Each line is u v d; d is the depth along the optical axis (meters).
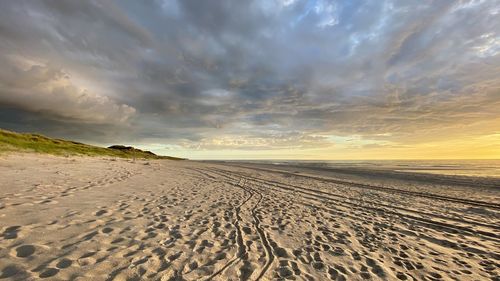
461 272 5.40
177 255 5.25
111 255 4.92
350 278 4.88
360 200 13.19
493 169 47.69
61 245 5.11
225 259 5.30
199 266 4.89
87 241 5.42
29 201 8.01
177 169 30.27
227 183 17.69
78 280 3.96
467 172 37.22
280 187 16.88
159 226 6.90
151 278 4.28
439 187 19.16
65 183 12.08
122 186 12.84
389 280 4.89
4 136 37.44
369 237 7.39
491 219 10.02
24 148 33.09
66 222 6.43
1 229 5.56
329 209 10.80
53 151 37.88
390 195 15.10
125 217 7.38
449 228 8.69
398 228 8.45
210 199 11.25
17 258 4.41
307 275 4.90
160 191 12.25
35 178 12.78
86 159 35.34
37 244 5.02
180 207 9.27
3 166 17.59
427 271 5.37
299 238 6.94
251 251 5.83
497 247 7.01
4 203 7.53
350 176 27.61
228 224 7.68
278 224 8.12
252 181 19.78
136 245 5.51
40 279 3.87
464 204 12.94
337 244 6.67
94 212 7.54
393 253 6.28
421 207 11.91
